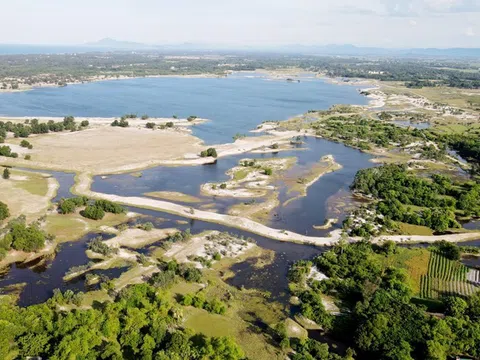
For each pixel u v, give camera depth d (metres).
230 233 134.88
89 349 75.12
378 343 81.50
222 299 98.94
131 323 81.25
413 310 90.00
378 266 112.25
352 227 141.25
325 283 105.31
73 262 114.38
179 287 102.12
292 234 135.88
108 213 144.12
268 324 91.44
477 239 139.25
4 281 104.56
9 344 75.19
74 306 92.25
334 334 89.19
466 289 106.44
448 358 81.00
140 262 114.25
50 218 138.25
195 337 82.31
